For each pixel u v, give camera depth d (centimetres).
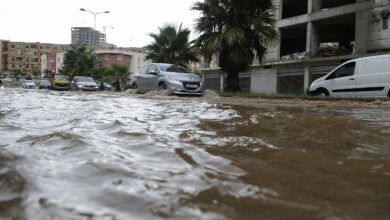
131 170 221
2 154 242
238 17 1650
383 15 1988
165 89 1416
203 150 287
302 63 2412
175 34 2694
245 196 178
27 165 217
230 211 158
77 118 488
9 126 404
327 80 1301
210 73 3234
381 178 211
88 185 188
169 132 378
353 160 254
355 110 688
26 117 507
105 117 509
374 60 1165
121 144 303
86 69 5022
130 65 7788
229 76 1722
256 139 328
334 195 181
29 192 174
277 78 2633
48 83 3697
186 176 211
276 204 167
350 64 1234
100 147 283
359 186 197
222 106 735
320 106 826
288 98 1221
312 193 184
